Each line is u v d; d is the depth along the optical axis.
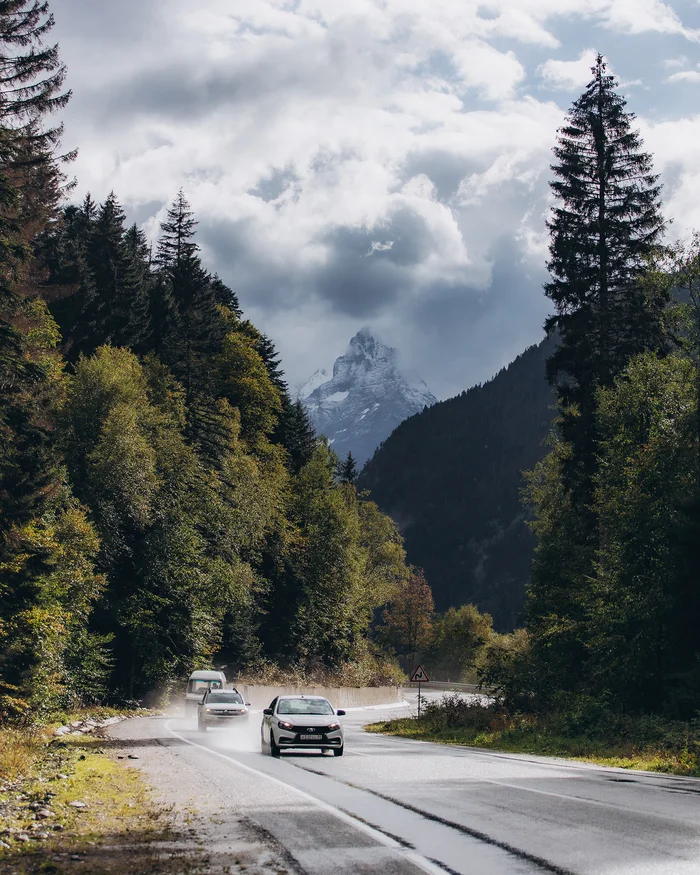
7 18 32.56
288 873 9.65
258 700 72.44
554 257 48.56
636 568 37.09
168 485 63.97
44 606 38.94
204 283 97.19
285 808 14.34
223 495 74.62
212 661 76.19
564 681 43.91
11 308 32.31
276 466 94.88
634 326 45.88
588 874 9.47
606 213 48.81
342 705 89.00
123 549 58.81
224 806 14.60
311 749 28.05
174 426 67.62
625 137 49.28
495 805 14.69
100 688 51.59
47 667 37.94
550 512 52.72
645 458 37.88
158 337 90.44
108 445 55.09
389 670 120.44
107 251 85.88
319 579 98.50
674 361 40.78
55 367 47.72
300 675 91.12
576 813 13.79
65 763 20.86
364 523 119.62
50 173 43.41
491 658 46.22
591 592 41.72
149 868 10.00
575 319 47.03
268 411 101.12
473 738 37.03
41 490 35.91
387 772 20.39
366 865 10.01
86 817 13.42
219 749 27.70
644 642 35.38
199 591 67.06
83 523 45.50
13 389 32.50
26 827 12.41
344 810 14.10
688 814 13.73
